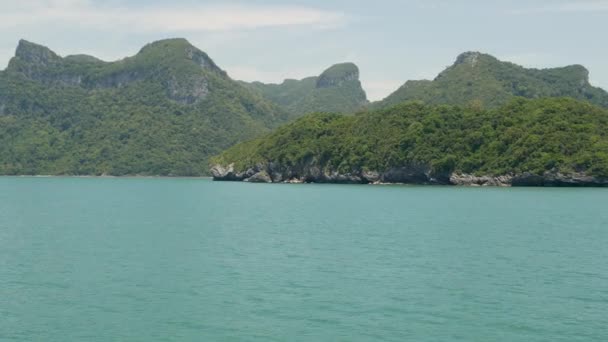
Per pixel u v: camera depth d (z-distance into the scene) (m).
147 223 79.81
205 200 129.12
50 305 36.78
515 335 31.33
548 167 163.62
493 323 33.16
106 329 32.41
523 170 167.50
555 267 47.09
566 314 34.66
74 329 32.44
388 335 31.31
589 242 59.75
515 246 57.38
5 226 76.69
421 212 92.44
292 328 32.38
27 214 95.06
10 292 39.81
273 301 37.38
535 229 70.06
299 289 40.19
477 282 42.06
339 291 39.62
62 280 43.16
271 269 46.62
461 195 132.50
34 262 49.91
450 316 34.31
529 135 174.25
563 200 114.81
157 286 41.28
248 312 35.16
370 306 36.22
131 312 35.31
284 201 122.44
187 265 48.38
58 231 70.94
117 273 45.38
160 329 32.38
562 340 30.62
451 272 45.28
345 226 74.62
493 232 67.50
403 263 48.91
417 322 33.28
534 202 110.19
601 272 45.25
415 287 40.66
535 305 36.41
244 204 115.75
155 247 57.78
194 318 34.09
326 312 35.03
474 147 184.50
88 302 37.34
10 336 31.38
